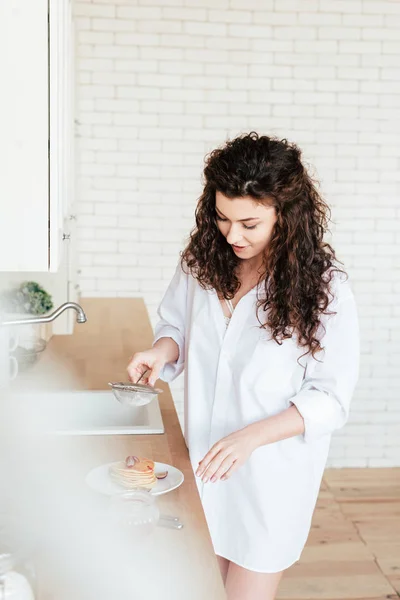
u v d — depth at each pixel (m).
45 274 3.23
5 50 1.53
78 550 1.30
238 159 1.68
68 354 2.88
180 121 4.34
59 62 1.60
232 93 4.34
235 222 1.73
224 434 1.91
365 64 4.38
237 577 1.93
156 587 1.20
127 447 1.86
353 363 1.81
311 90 4.38
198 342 1.95
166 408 2.22
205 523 1.46
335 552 3.49
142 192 4.39
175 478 1.64
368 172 4.47
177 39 4.28
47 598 1.15
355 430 4.65
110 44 4.25
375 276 4.55
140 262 4.44
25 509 1.32
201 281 1.95
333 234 4.50
